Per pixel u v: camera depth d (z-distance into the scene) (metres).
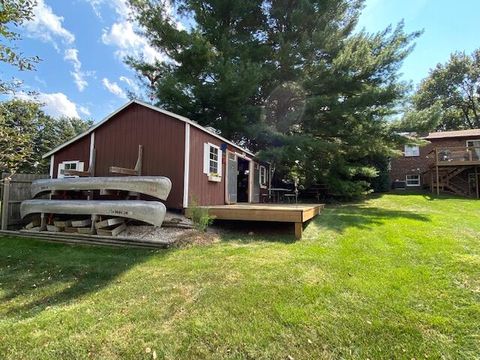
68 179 6.93
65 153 8.61
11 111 4.25
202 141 7.82
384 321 2.42
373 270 3.59
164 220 6.09
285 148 11.36
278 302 2.74
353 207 11.39
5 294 3.14
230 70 10.91
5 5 3.36
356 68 12.00
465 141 18.28
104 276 3.62
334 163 14.02
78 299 2.96
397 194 16.72
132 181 6.46
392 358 2.02
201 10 12.60
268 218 5.83
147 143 7.49
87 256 4.57
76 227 6.02
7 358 2.03
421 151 19.39
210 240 5.30
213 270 3.63
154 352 2.07
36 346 2.15
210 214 6.32
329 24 12.88
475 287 3.03
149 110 7.56
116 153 7.84
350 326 2.35
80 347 2.13
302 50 12.54
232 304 2.71
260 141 12.92
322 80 12.33
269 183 14.98
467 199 13.52
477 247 4.45
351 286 3.09
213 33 12.67
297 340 2.19
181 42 11.52
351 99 12.23
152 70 12.55
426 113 12.23
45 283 3.45
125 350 2.09
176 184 7.03
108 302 2.83
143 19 11.56
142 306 2.71
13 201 6.93
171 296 2.91
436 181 16.53
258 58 13.05
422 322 2.40
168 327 2.36
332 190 14.40
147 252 4.71
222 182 9.11
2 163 4.17
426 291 2.96
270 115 14.30
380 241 5.10
